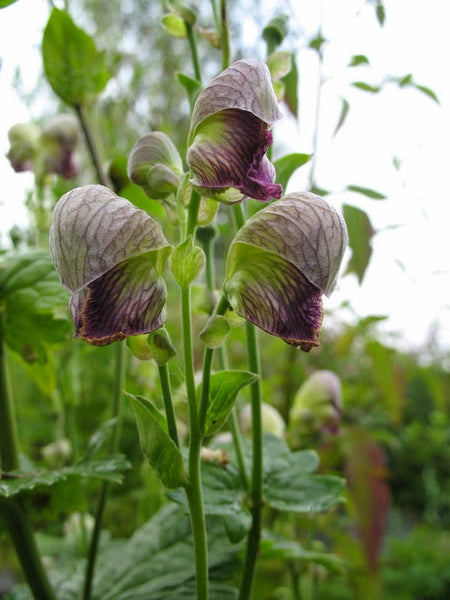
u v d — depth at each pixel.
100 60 0.19
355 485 0.21
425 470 0.73
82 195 0.09
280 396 0.30
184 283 0.10
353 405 0.40
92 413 0.28
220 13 0.15
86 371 0.28
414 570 0.53
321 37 0.22
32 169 0.24
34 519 0.17
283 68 0.14
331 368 0.39
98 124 0.26
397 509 0.70
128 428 0.30
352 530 0.24
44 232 0.25
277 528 0.23
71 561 0.19
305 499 0.14
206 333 0.10
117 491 0.27
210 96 0.09
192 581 0.15
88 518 0.23
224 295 0.10
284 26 0.16
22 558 0.15
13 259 0.17
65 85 0.19
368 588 0.22
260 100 0.09
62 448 0.23
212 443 0.16
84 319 0.09
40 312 0.16
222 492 0.14
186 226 0.11
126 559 0.17
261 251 0.10
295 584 0.21
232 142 0.09
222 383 0.11
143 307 0.09
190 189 0.11
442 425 0.77
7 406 0.16
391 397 0.27
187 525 0.16
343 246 0.10
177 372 0.12
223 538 0.16
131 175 0.12
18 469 0.16
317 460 0.15
